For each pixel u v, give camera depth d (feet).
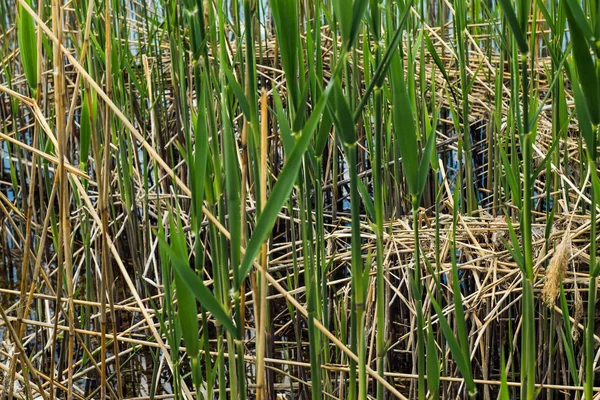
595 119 3.86
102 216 5.52
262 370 4.12
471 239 8.34
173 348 5.18
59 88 4.88
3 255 12.01
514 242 4.51
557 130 7.16
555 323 7.48
